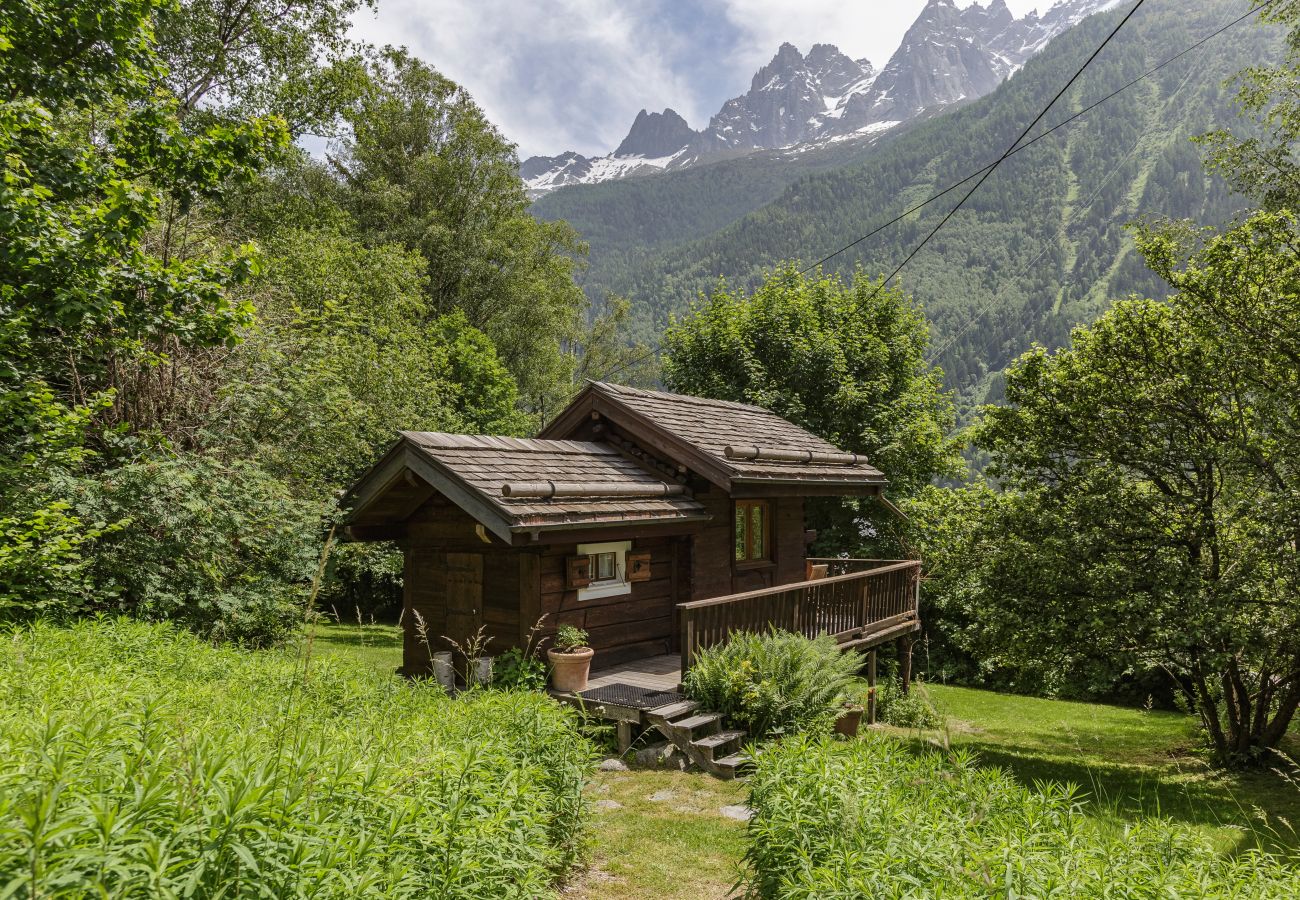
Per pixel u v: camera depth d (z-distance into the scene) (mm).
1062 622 11281
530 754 5180
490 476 9453
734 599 10102
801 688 9125
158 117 10609
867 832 3787
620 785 7965
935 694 19484
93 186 10016
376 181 33625
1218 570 11375
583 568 10234
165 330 9852
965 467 23391
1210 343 11633
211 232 14078
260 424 12102
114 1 9961
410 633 10992
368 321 20672
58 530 8078
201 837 2260
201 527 9703
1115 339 12547
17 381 9164
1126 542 11625
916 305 25844
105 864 1982
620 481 11039
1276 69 14398
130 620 8062
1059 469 12898
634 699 9086
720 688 9156
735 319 24359
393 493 10242
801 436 15695
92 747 2865
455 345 30328
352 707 5809
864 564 17281
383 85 34562
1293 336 10961
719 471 11289
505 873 3605
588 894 5453
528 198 39281
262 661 7430
